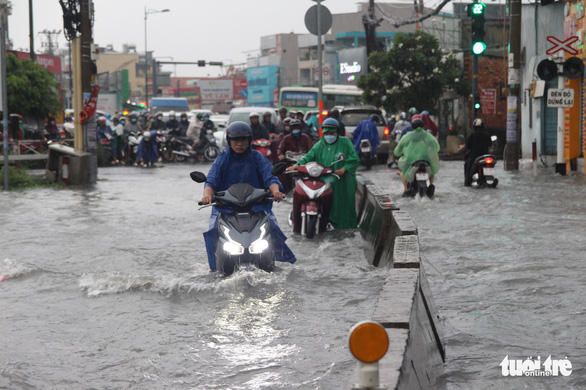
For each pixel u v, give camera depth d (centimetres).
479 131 1800
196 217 1347
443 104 4450
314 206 1115
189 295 715
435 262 855
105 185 2086
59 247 1019
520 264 824
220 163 823
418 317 439
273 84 12406
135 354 532
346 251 988
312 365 498
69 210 1467
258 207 798
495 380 464
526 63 2759
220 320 621
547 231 1066
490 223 1163
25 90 3775
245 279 736
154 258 930
